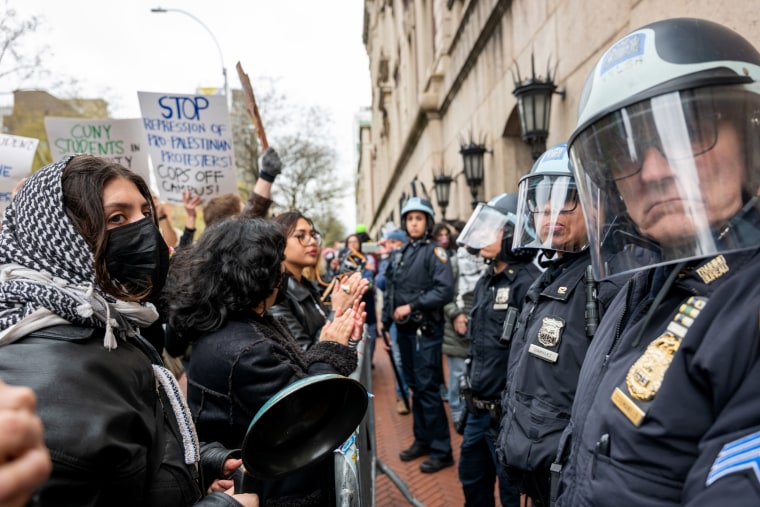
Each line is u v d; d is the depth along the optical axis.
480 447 2.60
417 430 4.05
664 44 0.91
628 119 0.90
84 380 0.88
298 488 1.55
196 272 1.56
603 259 1.00
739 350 0.76
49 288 0.93
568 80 4.45
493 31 6.77
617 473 0.89
